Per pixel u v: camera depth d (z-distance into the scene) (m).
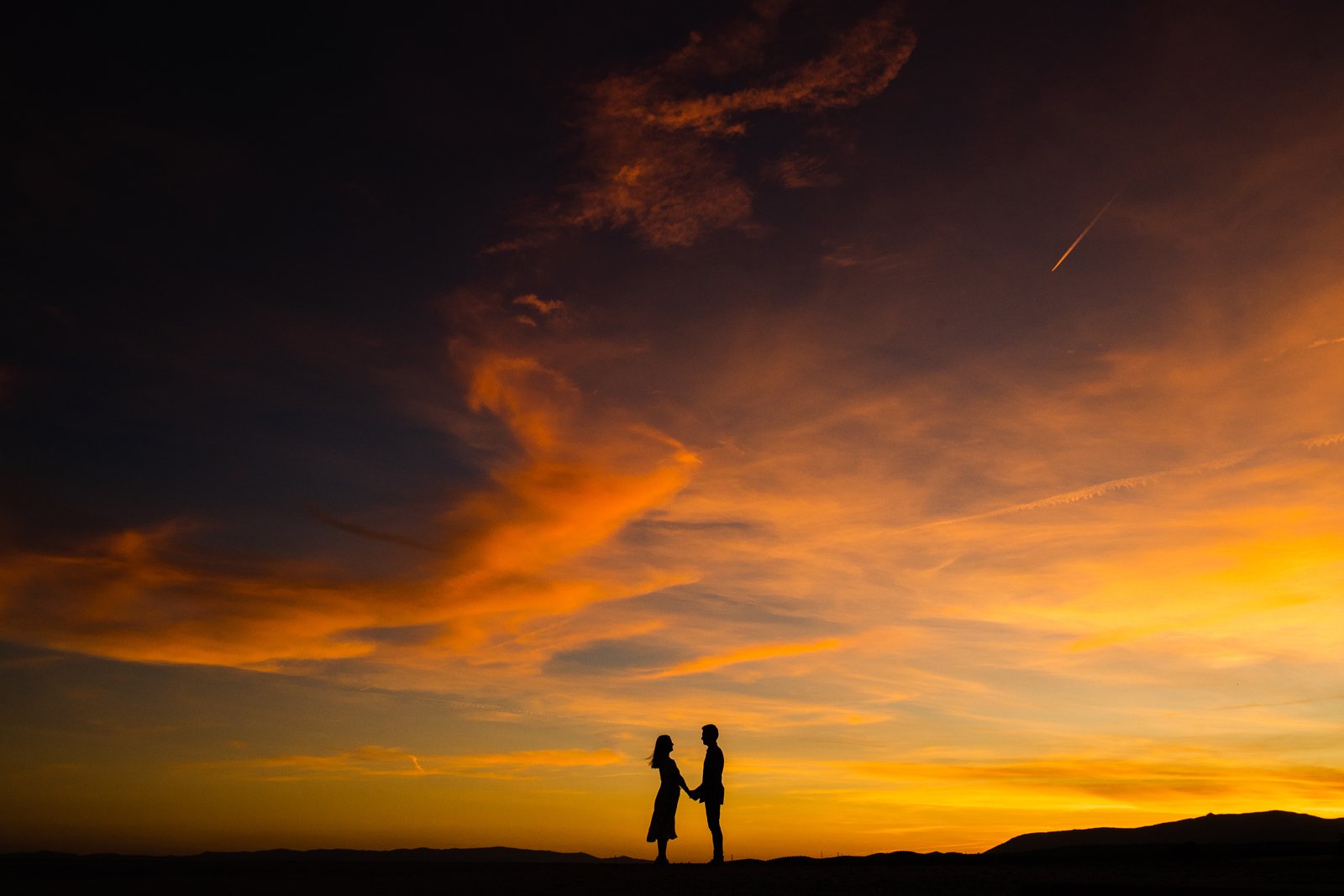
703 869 16.95
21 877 14.85
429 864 18.53
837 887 12.98
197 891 12.23
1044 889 11.56
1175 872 14.11
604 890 12.62
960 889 12.40
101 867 16.55
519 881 14.19
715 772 21.28
